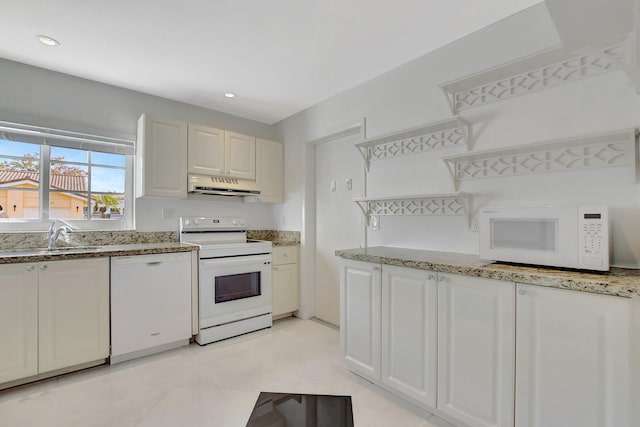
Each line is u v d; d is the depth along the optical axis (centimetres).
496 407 147
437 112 225
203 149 310
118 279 237
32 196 257
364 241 279
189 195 331
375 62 244
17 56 235
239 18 189
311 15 186
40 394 196
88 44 218
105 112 283
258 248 317
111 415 175
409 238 244
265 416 150
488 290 150
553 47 154
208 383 210
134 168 301
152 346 252
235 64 246
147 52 229
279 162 374
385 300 196
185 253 271
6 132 244
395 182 253
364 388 205
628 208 151
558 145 164
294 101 325
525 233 154
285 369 231
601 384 119
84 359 223
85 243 269
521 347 139
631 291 111
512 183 189
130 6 177
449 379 165
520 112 185
